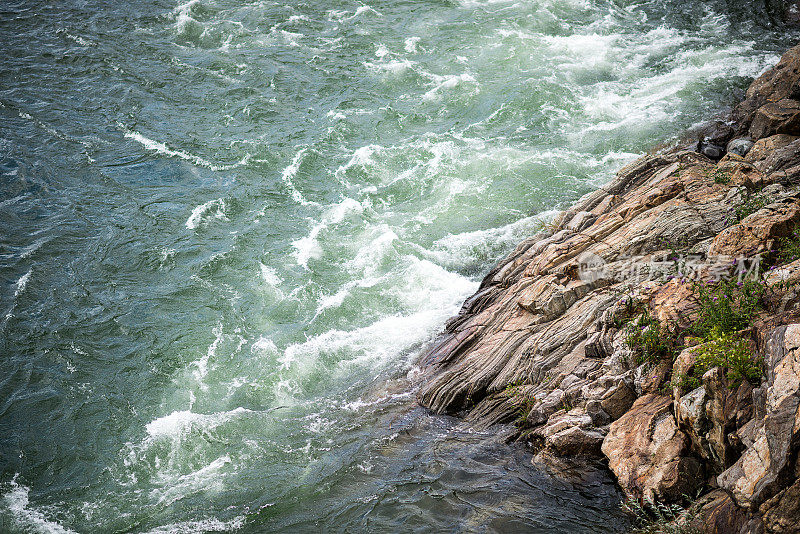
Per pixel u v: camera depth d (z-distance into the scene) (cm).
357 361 1548
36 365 1581
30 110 2514
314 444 1327
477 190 2084
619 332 1234
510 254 1683
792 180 1406
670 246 1353
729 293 1090
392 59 2788
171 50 2886
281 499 1198
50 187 2169
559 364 1286
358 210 2058
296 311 1719
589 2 3112
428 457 1234
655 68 2586
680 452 1000
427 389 1382
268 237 1973
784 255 1148
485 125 2384
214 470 1294
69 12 3130
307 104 2550
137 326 1689
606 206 1631
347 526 1111
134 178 2211
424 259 1850
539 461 1150
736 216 1327
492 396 1320
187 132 2420
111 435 1404
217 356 1599
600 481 1088
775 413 802
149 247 1942
